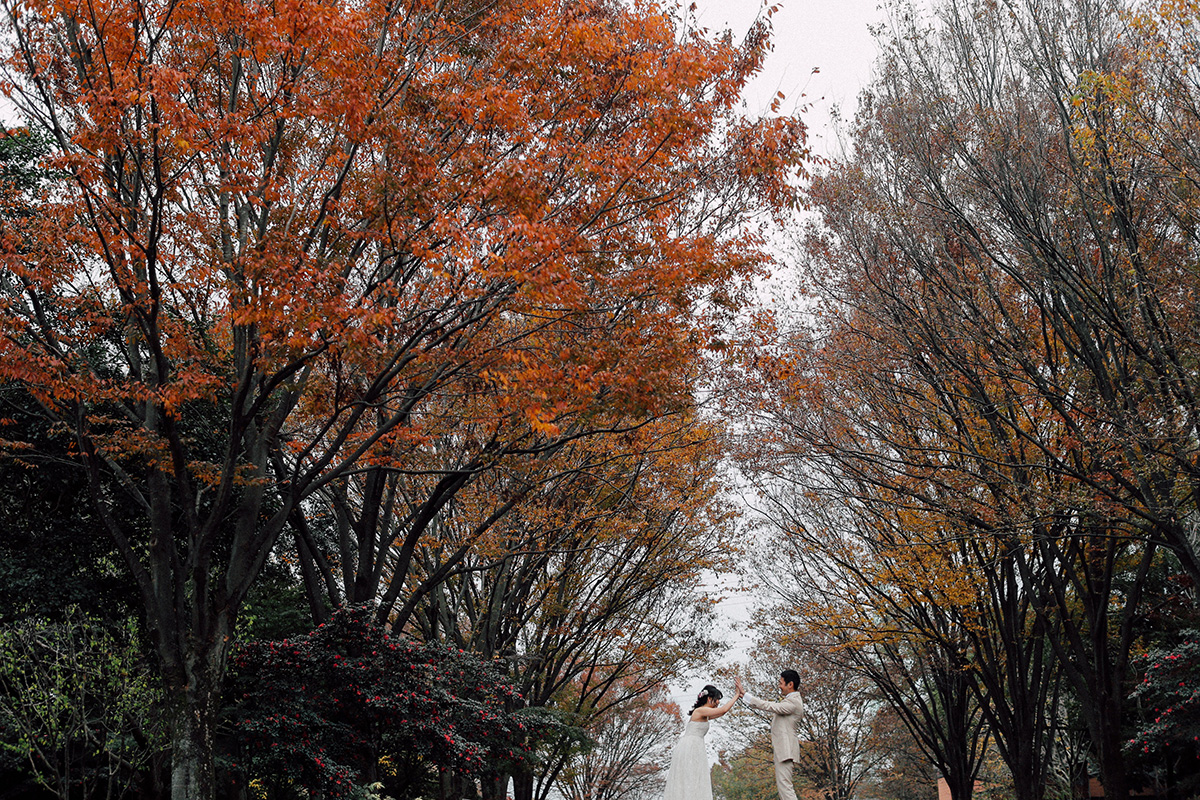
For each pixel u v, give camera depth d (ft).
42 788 47.42
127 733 44.80
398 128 29.48
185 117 25.81
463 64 35.04
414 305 31.99
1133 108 36.47
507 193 28.25
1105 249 40.06
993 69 45.39
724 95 32.83
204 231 32.53
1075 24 42.75
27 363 28.48
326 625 39.78
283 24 26.02
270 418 36.04
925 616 56.85
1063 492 41.63
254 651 38.37
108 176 28.43
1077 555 53.93
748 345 35.58
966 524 47.37
